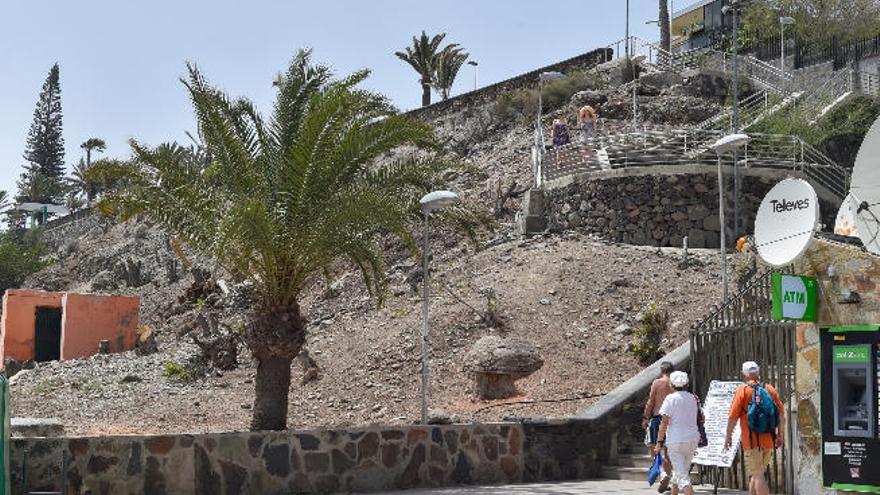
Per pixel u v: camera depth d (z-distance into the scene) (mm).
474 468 14742
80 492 11992
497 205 34750
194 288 40500
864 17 45250
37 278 66125
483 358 19953
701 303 23562
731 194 29031
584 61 48031
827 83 38281
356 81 16234
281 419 16344
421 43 63031
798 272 11281
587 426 15547
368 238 16812
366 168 16797
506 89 48594
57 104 106250
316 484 13609
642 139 33156
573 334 22859
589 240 29484
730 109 38750
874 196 10695
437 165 17172
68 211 97688
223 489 12953
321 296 32062
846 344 10688
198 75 16234
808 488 11039
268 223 15258
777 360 12734
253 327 16297
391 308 27406
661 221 29188
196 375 25781
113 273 55188
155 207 15961
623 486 14008
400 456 14234
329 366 24172
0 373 9266
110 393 24641
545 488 13898
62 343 34469
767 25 47375
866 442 10430
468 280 27562
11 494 11461
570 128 41781
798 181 10922
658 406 13141
